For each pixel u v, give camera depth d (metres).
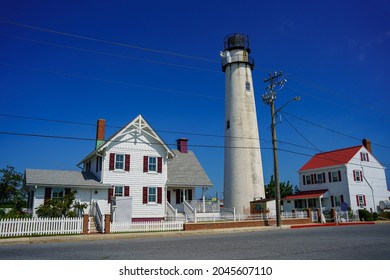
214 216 26.55
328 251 11.12
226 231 22.67
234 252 11.16
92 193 26.56
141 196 28.08
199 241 15.34
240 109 34.06
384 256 10.03
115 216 24.83
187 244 14.02
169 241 15.80
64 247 13.82
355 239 14.92
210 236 18.64
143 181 28.39
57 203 21.72
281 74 27.42
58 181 25.59
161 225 23.00
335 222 31.34
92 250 12.44
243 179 32.31
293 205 47.56
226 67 36.31
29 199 28.17
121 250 12.26
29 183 24.42
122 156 28.09
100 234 20.00
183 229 23.34
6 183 33.12
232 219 26.97
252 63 36.06
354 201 41.00
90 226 22.56
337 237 15.96
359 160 43.28
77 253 11.62
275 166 27.17
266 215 28.55
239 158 32.88
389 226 26.03
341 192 41.81
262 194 32.69
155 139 29.61
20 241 16.72
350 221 34.41
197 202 31.00
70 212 21.95
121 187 27.61
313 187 45.81
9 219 18.81
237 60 35.38
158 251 11.77
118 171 27.56
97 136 31.00
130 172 28.02
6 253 12.05
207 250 11.79
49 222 19.72
